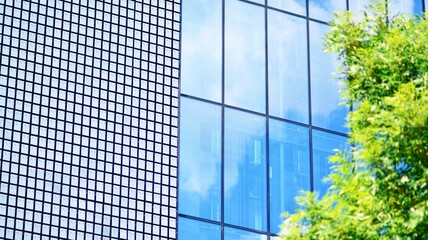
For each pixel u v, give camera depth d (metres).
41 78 16.47
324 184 19.66
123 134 16.88
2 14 16.53
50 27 16.84
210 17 19.78
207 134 18.84
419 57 14.14
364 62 14.41
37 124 16.16
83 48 17.03
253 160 19.16
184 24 19.44
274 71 20.08
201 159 18.59
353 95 14.54
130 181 16.62
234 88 19.50
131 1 17.83
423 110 13.20
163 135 17.30
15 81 16.25
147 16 17.92
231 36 19.88
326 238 13.01
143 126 17.14
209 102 19.09
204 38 19.53
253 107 19.56
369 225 12.98
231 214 18.52
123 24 17.58
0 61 16.23
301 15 20.84
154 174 16.92
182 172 18.27
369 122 13.91
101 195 16.27
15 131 15.95
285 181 19.33
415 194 13.29
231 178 18.78
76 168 16.20
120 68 17.28
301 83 20.25
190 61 19.20
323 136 20.06
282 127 19.73
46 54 16.66
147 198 16.70
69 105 16.55
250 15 20.25
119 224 16.27
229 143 19.05
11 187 15.58
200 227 18.09
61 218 15.78
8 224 15.36
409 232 13.01
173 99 17.66
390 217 13.12
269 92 19.84
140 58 17.56
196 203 18.19
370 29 15.30
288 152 19.59
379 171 13.35
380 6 15.44
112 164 16.56
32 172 15.82
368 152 13.46
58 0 17.08
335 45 15.23
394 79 14.08
